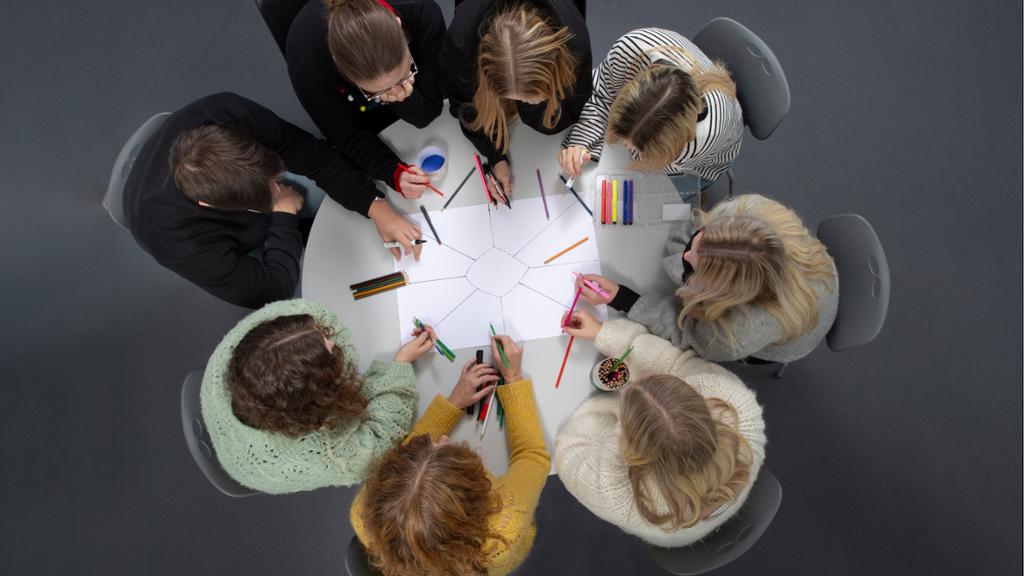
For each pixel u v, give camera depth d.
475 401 1.33
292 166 1.53
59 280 2.25
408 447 1.09
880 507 1.98
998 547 1.93
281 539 2.02
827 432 2.04
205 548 2.03
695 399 1.10
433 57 1.47
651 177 1.46
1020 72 2.26
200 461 1.34
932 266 2.15
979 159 2.21
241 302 1.53
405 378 1.33
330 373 1.14
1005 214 2.17
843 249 1.44
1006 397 2.04
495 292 1.42
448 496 1.00
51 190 2.31
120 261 2.26
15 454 2.13
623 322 1.38
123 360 2.19
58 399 2.16
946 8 2.33
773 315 1.22
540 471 1.26
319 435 1.19
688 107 1.27
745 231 1.20
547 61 1.18
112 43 2.42
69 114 2.37
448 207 1.47
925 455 2.01
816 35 2.33
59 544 2.05
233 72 2.37
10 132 2.36
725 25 1.54
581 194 1.46
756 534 1.24
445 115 1.54
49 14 2.46
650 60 1.47
